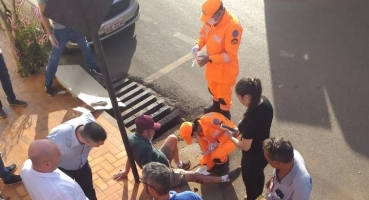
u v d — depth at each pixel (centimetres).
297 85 671
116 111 421
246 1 889
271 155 327
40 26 701
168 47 781
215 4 509
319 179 526
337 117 609
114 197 487
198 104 662
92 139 372
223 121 507
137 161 450
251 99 391
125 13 761
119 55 772
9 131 593
